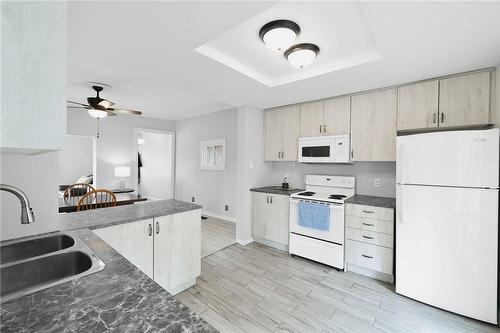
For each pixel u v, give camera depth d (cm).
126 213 200
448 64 200
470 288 185
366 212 252
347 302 210
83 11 126
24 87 49
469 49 172
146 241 191
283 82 252
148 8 125
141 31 148
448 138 191
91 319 65
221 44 187
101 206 330
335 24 161
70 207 312
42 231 142
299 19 155
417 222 207
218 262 291
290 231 312
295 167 380
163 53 179
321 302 210
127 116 521
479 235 181
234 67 213
